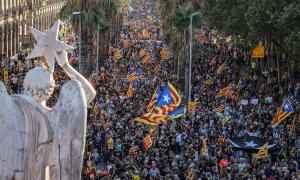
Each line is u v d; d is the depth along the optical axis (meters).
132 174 34.09
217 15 83.12
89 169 34.22
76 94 9.05
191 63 79.94
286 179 35.91
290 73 77.50
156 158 38.72
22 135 8.84
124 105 63.03
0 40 117.38
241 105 65.06
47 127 8.92
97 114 58.88
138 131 48.50
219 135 49.03
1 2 117.25
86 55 89.56
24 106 8.91
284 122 58.25
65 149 8.98
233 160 38.34
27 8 136.12
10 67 94.62
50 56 9.88
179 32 80.38
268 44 85.56
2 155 8.70
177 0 84.38
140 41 151.75
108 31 107.75
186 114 58.25
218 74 88.81
